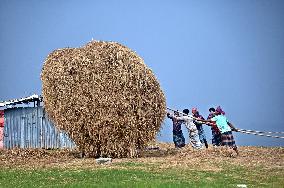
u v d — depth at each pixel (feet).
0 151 198.29
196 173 121.70
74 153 187.11
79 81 163.02
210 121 195.42
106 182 103.60
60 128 166.81
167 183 98.78
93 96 161.58
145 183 98.07
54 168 138.10
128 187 94.02
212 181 106.83
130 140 164.35
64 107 164.14
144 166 138.51
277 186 101.35
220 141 219.00
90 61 163.53
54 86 166.09
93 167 138.10
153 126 166.50
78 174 120.37
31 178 115.44
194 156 165.89
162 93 169.37
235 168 131.85
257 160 152.25
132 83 163.02
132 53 167.84
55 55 170.50
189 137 205.46
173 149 195.72
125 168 133.69
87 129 163.63
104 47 166.71
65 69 164.96
